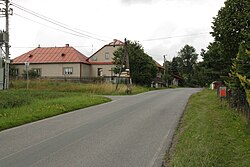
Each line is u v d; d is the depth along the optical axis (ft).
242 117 46.29
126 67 136.46
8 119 50.93
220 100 72.49
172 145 33.58
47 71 216.95
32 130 44.06
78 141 36.11
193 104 73.92
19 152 31.24
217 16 63.93
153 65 195.93
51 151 31.45
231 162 25.18
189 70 437.17
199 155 25.80
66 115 60.29
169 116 56.29
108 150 31.55
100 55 225.56
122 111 64.34
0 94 82.74
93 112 63.93
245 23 59.26
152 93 130.11
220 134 35.65
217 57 91.50
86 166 26.09
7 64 108.37
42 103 73.41
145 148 32.32
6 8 108.99
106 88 128.77
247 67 41.93
